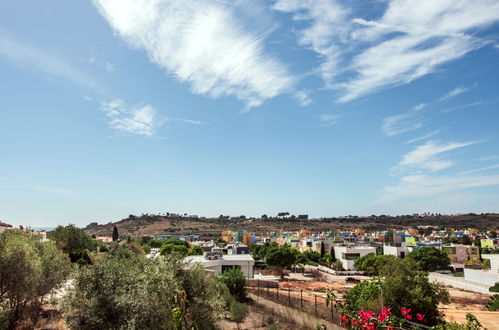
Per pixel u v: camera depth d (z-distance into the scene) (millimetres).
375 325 9641
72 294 10336
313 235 161625
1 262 12578
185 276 13672
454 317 20922
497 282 41844
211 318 13648
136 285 10141
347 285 49000
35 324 14188
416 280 14906
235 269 27219
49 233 51438
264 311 21000
